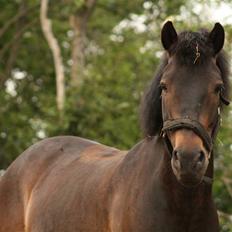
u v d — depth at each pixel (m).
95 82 21.41
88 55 26.50
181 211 8.76
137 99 21.00
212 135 8.56
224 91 8.75
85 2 23.38
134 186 9.08
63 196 10.30
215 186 17.86
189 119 8.19
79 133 19.83
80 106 19.95
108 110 20.16
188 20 18.89
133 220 8.93
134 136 19.78
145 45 23.77
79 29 23.58
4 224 11.52
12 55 26.84
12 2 28.78
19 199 11.42
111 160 10.16
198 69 8.37
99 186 9.71
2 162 23.33
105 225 9.47
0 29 28.34
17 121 24.47
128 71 22.11
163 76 8.51
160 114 8.95
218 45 8.61
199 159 8.04
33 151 11.66
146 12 23.45
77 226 9.85
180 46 8.51
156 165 8.96
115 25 27.30
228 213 18.36
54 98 25.17
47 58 28.89
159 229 8.75
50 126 19.61
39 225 10.59
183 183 8.09
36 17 27.94
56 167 11.06
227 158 18.19
